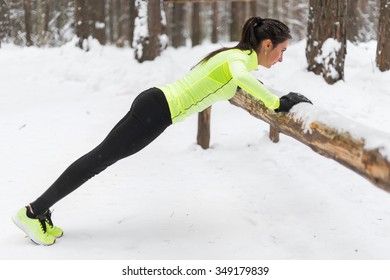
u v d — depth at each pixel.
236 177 6.61
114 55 15.50
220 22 37.91
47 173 6.87
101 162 4.50
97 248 4.58
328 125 4.00
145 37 13.86
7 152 7.88
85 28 16.25
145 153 7.81
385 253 4.48
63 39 33.28
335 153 3.89
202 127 7.86
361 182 6.29
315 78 11.02
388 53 10.98
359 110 9.77
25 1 28.53
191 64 15.08
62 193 4.54
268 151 7.62
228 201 5.77
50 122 9.92
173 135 9.01
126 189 6.18
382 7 11.00
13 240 4.74
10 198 5.89
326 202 5.69
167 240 4.78
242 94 5.75
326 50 10.89
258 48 4.47
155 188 6.22
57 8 33.91
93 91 13.31
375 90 10.55
